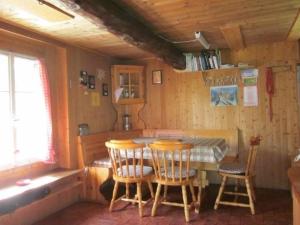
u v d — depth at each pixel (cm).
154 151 332
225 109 455
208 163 335
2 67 311
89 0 221
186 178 314
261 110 435
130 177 327
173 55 412
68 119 382
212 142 362
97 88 452
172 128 490
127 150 341
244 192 392
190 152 322
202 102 470
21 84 335
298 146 415
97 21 249
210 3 261
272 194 395
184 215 325
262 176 434
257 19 309
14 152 319
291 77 417
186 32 355
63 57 383
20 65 334
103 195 384
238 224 296
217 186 442
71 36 356
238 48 442
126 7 267
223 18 304
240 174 330
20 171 324
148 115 507
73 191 378
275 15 298
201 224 298
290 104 419
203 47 441
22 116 334
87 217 328
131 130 491
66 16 279
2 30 297
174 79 488
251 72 438
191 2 258
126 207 356
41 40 345
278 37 395
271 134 430
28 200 288
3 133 310
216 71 459
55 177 333
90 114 432
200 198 340
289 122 420
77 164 393
